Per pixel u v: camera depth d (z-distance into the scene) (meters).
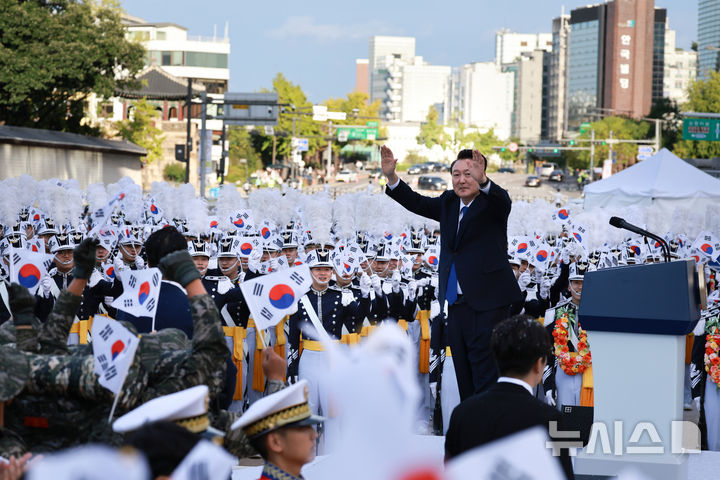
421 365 12.23
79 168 49.81
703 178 28.95
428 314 12.23
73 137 50.84
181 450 3.10
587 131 130.88
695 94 88.12
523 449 2.13
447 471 2.12
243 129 107.00
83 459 2.40
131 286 5.84
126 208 15.27
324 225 12.27
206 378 4.52
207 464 2.54
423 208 8.03
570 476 4.66
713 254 13.33
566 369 10.62
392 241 12.65
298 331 10.17
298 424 3.88
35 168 45.72
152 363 4.54
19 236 13.63
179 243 6.07
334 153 137.50
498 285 7.58
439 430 11.89
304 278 6.34
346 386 1.81
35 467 2.41
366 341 1.96
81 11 46.16
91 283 11.23
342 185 93.19
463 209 7.76
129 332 4.21
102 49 46.66
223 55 128.12
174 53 125.75
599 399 6.20
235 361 11.02
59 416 4.42
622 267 6.21
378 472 1.77
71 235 13.53
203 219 13.11
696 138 45.34
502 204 7.56
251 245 12.23
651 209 16.48
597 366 6.22
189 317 6.29
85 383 4.33
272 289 6.26
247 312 11.23
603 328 6.18
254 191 16.05
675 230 15.84
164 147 89.31
